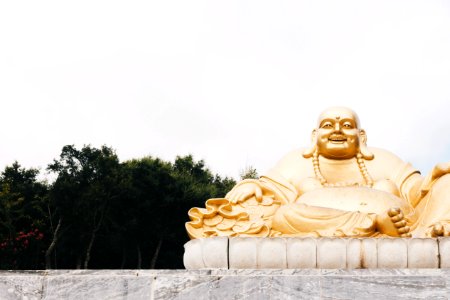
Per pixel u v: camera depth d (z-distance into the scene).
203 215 6.54
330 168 7.33
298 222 5.97
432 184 6.33
